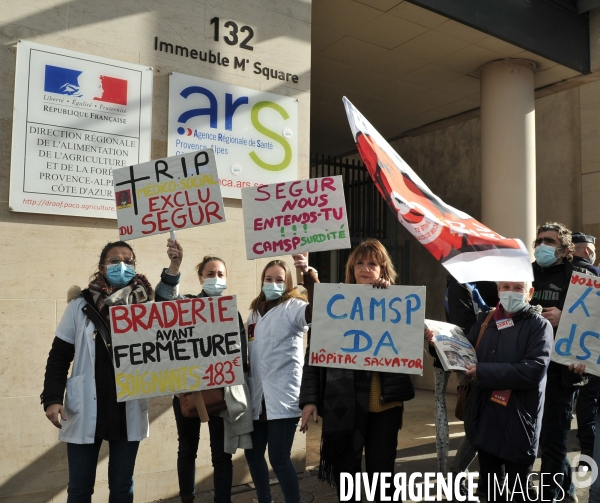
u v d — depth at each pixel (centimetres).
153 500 448
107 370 314
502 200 745
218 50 498
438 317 952
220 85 496
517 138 744
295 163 530
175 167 348
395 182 352
